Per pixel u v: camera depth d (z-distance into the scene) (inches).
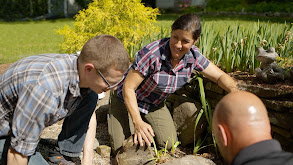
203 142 106.0
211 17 476.4
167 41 89.0
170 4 608.4
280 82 94.4
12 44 332.2
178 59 89.0
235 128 39.2
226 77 94.0
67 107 68.8
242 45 112.1
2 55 269.1
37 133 63.0
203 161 90.5
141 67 87.9
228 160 41.4
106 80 61.4
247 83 97.7
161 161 95.6
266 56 92.4
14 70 62.6
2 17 636.1
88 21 167.2
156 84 91.5
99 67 59.1
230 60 112.5
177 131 107.6
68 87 64.5
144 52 88.0
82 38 162.2
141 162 90.4
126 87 91.0
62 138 88.7
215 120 42.1
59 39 360.2
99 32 162.1
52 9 645.3
